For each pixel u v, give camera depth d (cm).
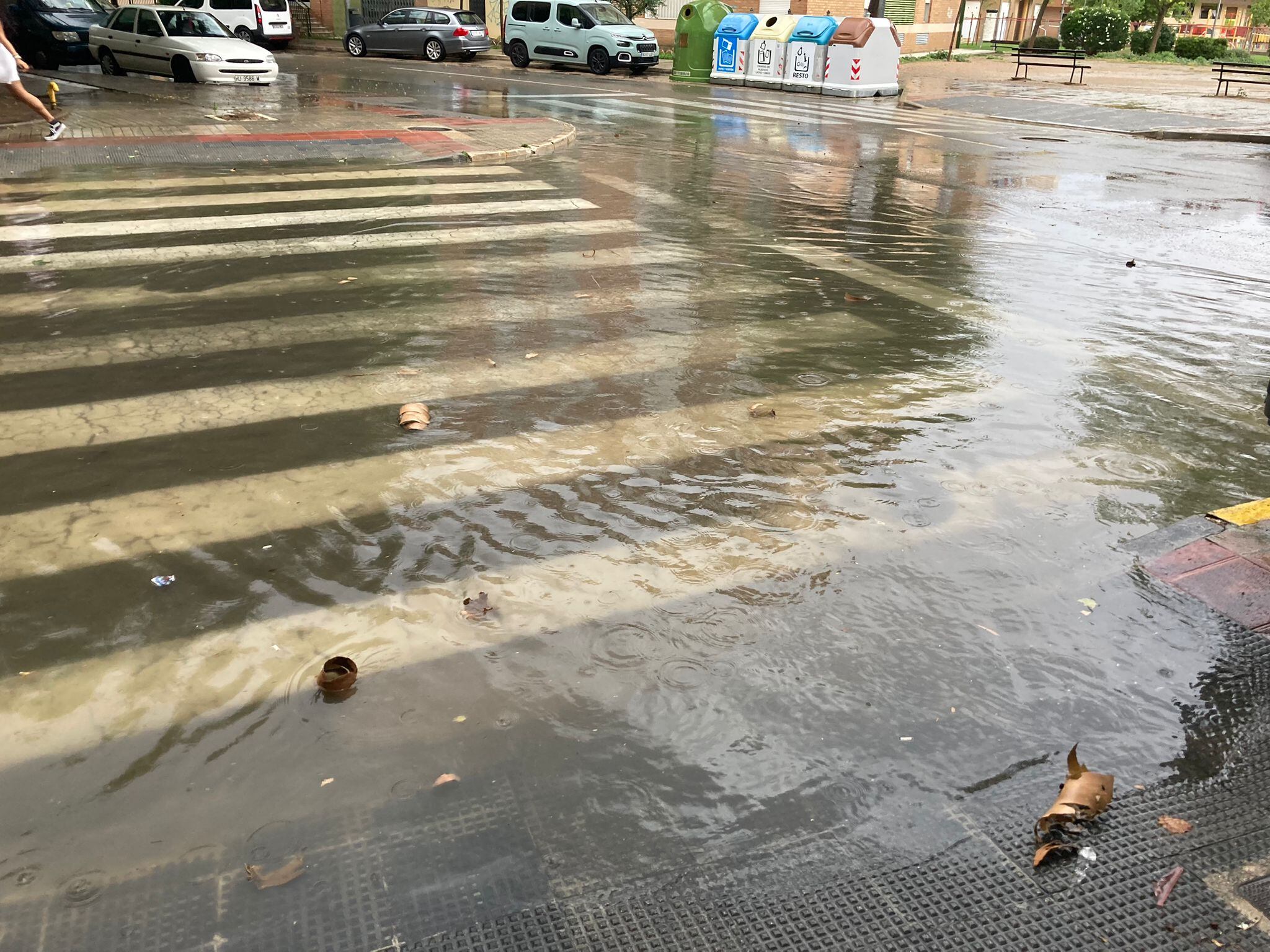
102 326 648
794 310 725
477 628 348
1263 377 612
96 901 241
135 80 2117
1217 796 280
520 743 295
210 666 325
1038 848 261
